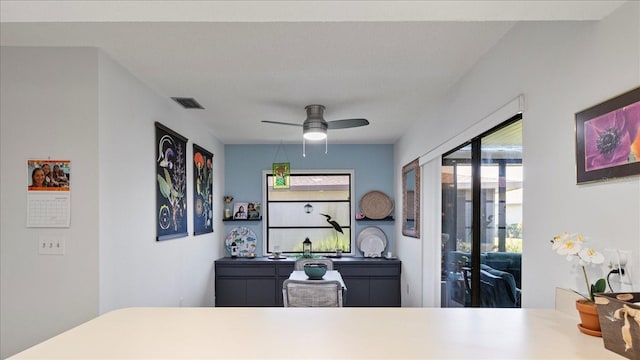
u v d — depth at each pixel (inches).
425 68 118.0
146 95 132.6
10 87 102.4
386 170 251.8
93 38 97.5
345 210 252.7
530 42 83.1
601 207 61.9
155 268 138.4
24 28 91.8
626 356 47.5
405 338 54.7
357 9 62.1
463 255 131.9
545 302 77.5
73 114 102.3
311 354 48.8
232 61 113.0
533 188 82.1
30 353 49.4
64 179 101.7
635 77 55.7
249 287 227.9
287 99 150.6
